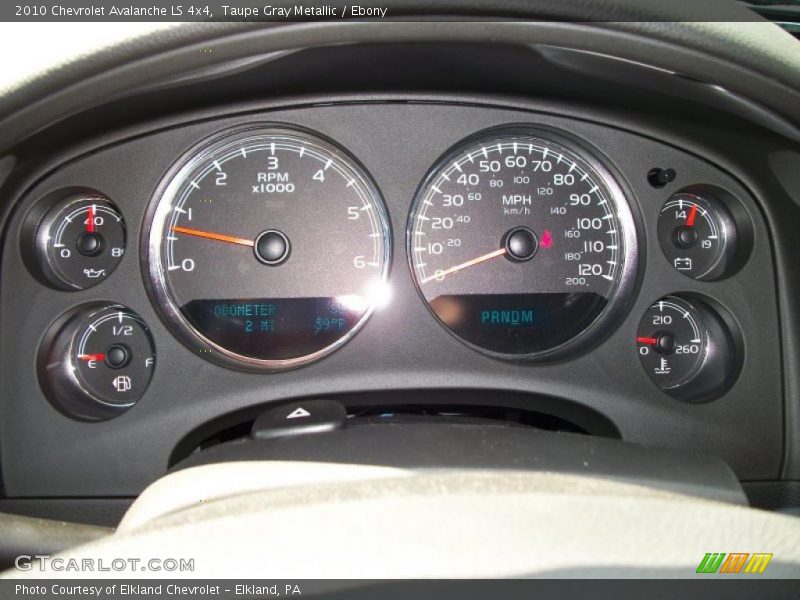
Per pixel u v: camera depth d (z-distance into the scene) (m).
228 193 0.29
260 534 0.14
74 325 0.29
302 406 0.22
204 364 0.27
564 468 0.19
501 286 0.30
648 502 0.15
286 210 0.30
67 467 0.26
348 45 0.22
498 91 0.28
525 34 0.21
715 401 0.28
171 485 0.19
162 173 0.28
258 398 0.28
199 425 0.27
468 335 0.30
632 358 0.29
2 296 0.27
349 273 0.30
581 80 0.26
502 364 0.28
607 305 0.30
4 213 0.26
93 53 0.20
